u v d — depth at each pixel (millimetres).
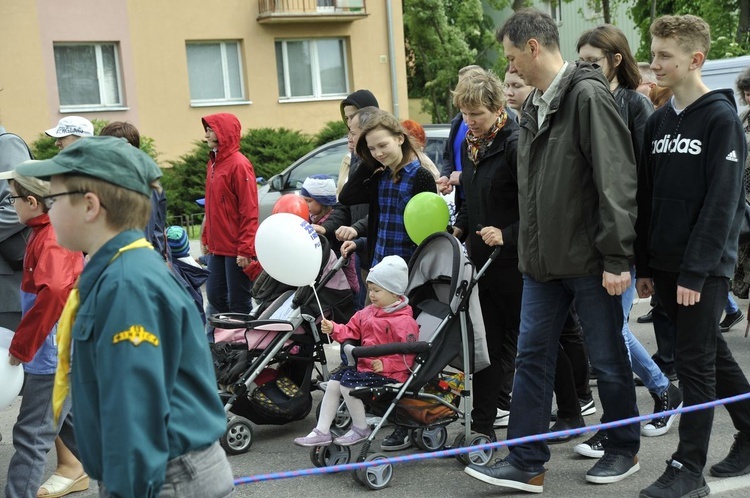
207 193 7312
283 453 5395
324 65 24688
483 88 4867
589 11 33875
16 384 4328
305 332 5590
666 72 4164
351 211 6535
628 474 4602
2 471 5285
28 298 4457
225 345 5406
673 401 5422
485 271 5023
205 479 2404
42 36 20562
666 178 4215
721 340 4402
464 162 5164
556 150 4195
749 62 11016
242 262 7129
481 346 4879
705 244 4031
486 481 4414
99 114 21516
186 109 22562
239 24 23141
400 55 25375
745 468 4582
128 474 2162
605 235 4062
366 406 5047
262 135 20703
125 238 2365
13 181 4137
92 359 2297
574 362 5605
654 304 6402
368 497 4578
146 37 21922
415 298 5152
